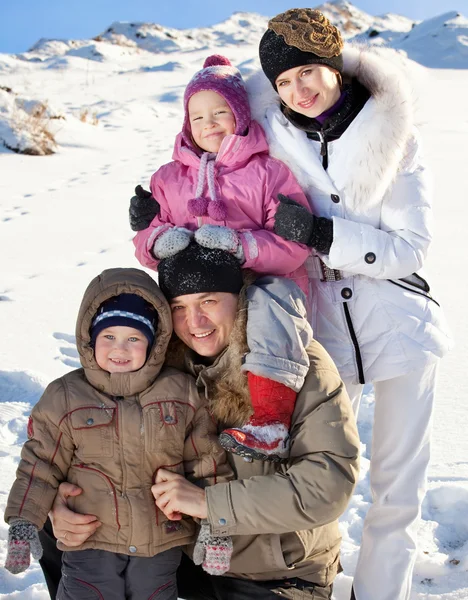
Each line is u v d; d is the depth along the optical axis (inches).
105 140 544.1
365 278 103.0
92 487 89.8
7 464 137.3
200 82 103.8
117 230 309.3
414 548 105.9
